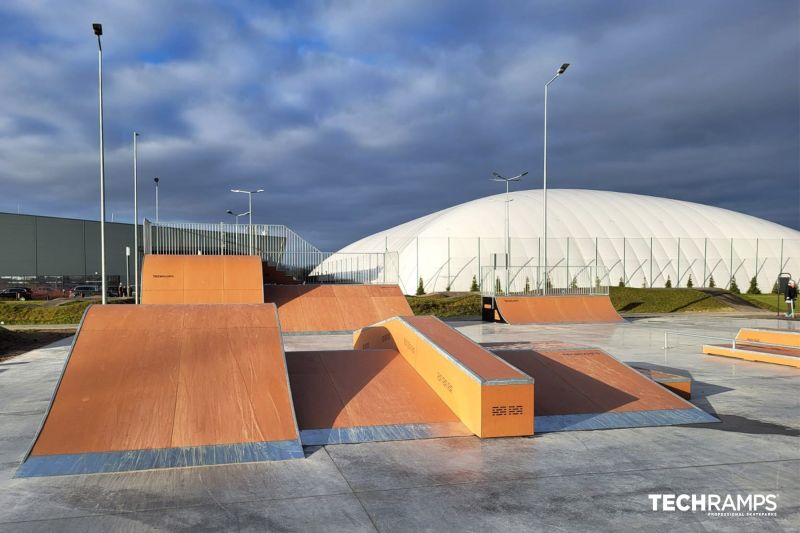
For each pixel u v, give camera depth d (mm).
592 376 9570
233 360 8117
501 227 45812
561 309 27094
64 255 58812
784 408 9086
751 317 31047
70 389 7156
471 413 7492
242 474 5883
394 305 23047
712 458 6508
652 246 48188
